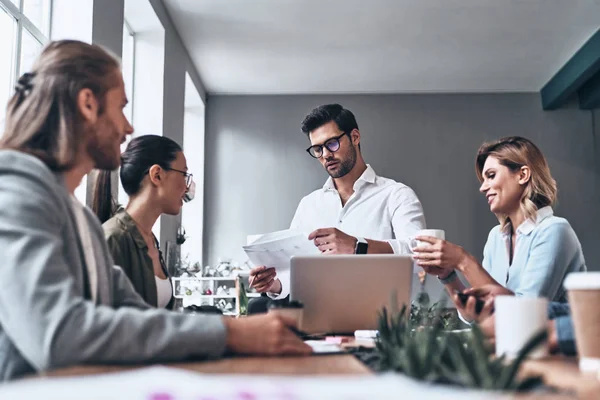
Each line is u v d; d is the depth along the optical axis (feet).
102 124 4.12
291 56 21.61
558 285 7.11
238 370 3.26
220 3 17.89
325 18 18.78
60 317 3.20
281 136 25.02
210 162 24.86
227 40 20.38
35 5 11.64
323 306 5.98
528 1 17.66
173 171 7.80
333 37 20.07
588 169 24.62
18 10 10.86
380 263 5.99
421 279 7.06
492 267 8.29
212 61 22.11
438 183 24.58
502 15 18.49
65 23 12.38
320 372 3.20
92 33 12.44
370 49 20.98
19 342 3.26
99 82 4.08
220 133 25.03
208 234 24.45
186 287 19.80
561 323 3.99
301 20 18.93
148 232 7.93
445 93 25.02
